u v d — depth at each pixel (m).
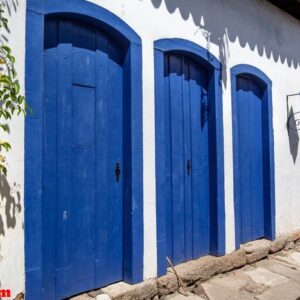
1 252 2.68
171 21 4.07
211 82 4.64
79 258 3.36
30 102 2.88
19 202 2.80
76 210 3.34
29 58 2.88
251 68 5.28
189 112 4.44
